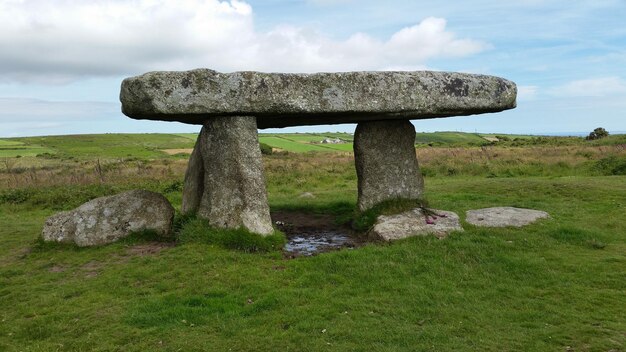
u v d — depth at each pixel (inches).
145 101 331.0
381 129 429.7
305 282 283.0
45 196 621.9
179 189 684.1
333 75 352.8
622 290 271.6
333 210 516.7
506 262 309.6
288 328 228.8
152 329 229.9
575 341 215.0
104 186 676.7
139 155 1731.1
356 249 335.9
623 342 212.5
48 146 2244.1
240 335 222.5
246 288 274.2
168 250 336.8
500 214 426.3
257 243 341.7
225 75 339.0
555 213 455.2
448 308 249.3
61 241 365.1
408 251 323.3
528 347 210.4
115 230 367.6
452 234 356.5
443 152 1224.8
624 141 1412.4
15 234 427.5
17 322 246.8
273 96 343.3
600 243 349.4
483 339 217.0
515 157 1007.6
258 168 362.6
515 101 395.9
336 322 233.3
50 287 289.6
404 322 233.8
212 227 357.7
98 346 218.5
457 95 371.9
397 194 429.4
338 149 1815.9
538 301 258.7
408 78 363.3
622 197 531.2
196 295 265.1
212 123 365.1
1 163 1314.0
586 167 840.3
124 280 290.5
